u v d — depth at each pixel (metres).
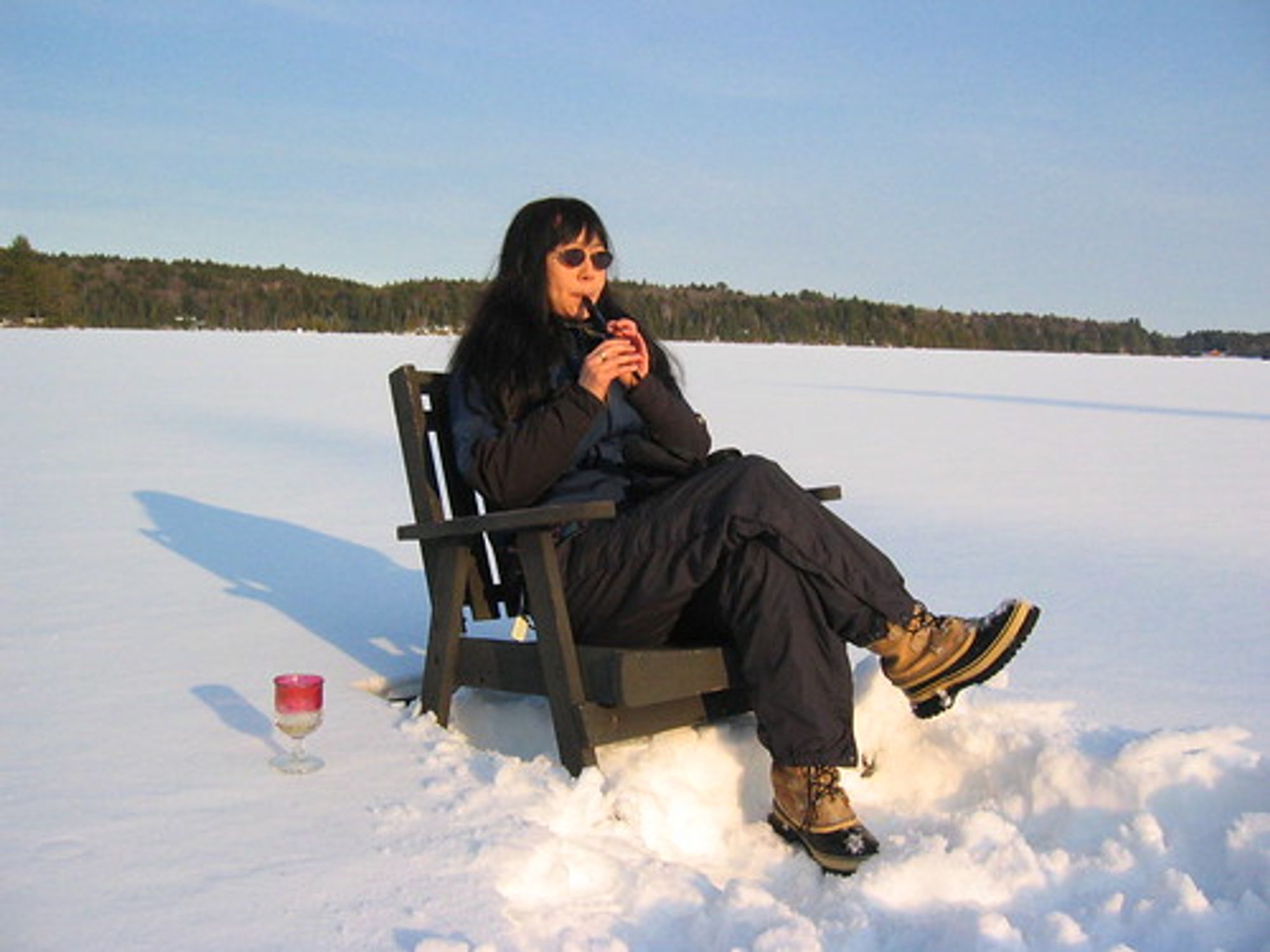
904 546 5.66
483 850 2.08
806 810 2.28
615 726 2.48
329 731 2.72
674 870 2.12
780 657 2.32
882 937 2.00
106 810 2.23
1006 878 2.13
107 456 8.09
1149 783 2.36
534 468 2.61
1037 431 12.54
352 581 4.51
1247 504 7.43
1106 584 4.89
